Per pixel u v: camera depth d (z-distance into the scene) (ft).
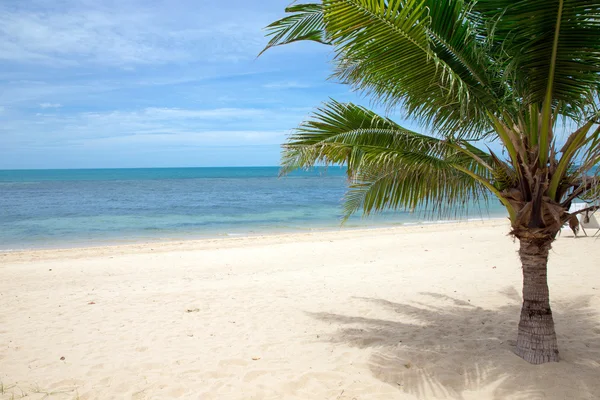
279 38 12.58
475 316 19.89
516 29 10.84
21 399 12.48
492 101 12.39
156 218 82.48
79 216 85.97
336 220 76.69
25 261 39.70
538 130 12.16
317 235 55.67
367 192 15.83
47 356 15.81
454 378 13.23
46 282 30.22
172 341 17.31
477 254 37.55
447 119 12.77
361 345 16.43
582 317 19.07
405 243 45.98
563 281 25.66
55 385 13.42
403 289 25.63
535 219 12.73
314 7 12.05
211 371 14.32
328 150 14.02
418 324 18.98
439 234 52.34
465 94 11.38
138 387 13.24
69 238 59.06
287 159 13.87
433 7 11.29
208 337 17.75
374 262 35.81
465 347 15.71
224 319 20.25
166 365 14.89
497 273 29.27
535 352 13.89
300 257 39.63
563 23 10.06
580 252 34.81
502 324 18.43
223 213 90.89
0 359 15.56
